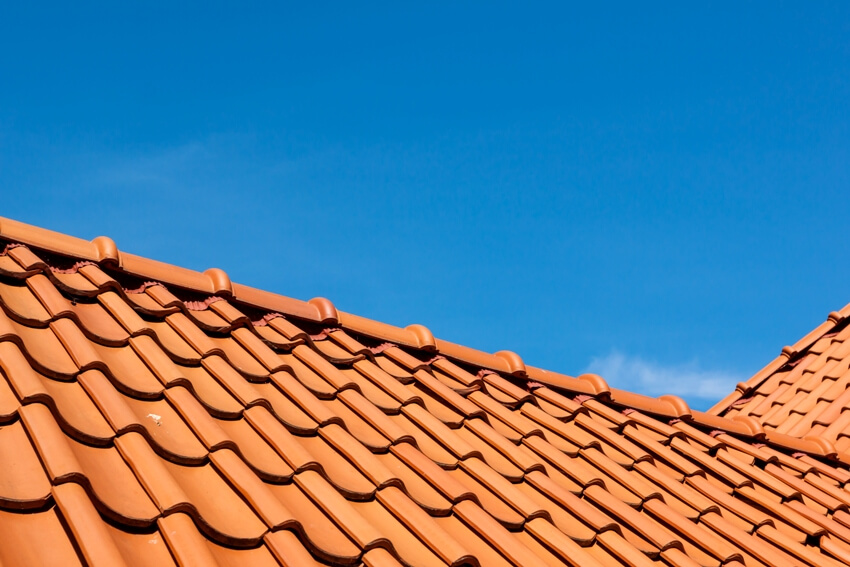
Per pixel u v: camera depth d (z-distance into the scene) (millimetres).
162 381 3654
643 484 4723
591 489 4426
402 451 3961
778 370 9875
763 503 5234
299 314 5070
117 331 3955
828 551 4957
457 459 4184
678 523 4434
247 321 4582
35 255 4223
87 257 4445
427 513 3586
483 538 3578
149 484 2961
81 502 2721
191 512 2908
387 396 4609
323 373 4453
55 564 2590
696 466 5406
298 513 3240
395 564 3090
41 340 3639
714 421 6328
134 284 4555
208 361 4035
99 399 3291
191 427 3436
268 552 2994
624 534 4148
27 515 2727
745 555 4500
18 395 3135
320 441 3822
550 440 5008
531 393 5641
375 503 3525
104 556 2557
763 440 6469
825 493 5980
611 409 5781
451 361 5477
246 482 3186
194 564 2701
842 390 8594
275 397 4043
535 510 3861
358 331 5215
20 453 2943
